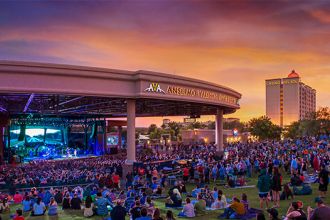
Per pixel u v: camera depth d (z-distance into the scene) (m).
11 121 63.09
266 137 105.88
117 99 37.09
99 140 69.19
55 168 35.62
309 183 25.14
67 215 18.61
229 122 172.88
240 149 51.03
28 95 34.03
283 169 33.34
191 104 43.19
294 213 11.08
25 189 25.80
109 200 19.30
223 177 29.69
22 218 15.26
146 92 32.06
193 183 29.11
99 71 30.27
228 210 16.56
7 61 26.92
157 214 12.84
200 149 56.81
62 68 28.66
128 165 31.95
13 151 57.59
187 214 17.11
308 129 115.69
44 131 67.12
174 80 34.31
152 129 173.00
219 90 42.22
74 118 70.50
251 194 23.03
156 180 26.41
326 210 9.66
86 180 27.39
